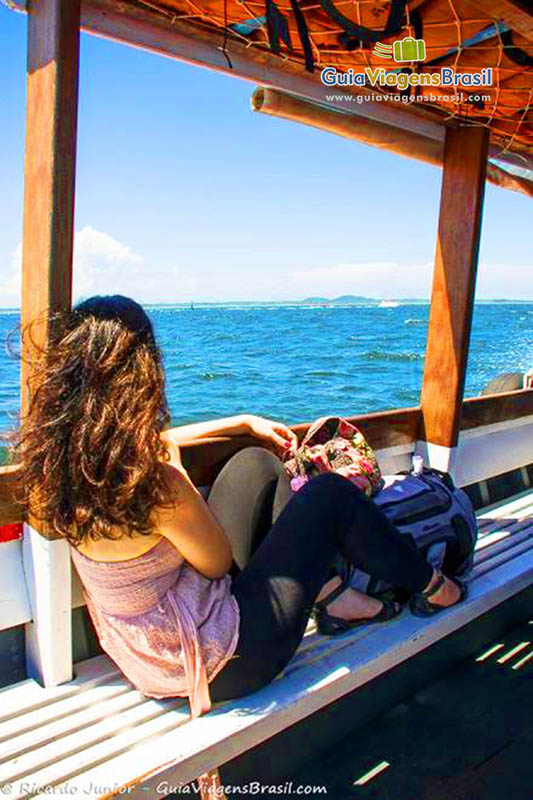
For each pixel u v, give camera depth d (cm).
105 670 211
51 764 166
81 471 159
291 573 189
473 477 366
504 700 252
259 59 259
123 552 171
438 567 243
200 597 181
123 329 167
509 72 287
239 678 184
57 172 179
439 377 339
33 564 204
